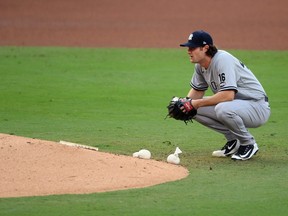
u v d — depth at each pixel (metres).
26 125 39.88
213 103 31.00
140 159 29.19
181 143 35.22
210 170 28.97
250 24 99.81
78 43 82.69
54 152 27.50
